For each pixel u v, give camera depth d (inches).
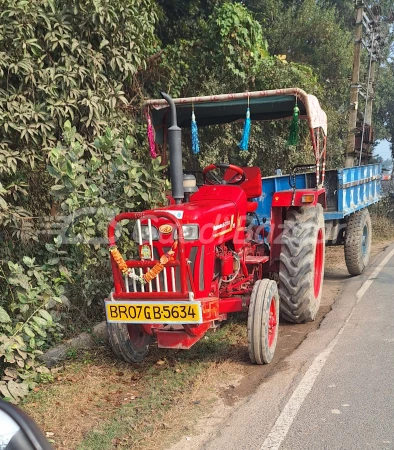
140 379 175.8
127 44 249.8
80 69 223.1
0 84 208.4
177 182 178.2
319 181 245.4
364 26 506.9
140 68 287.7
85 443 134.3
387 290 279.3
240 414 147.9
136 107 286.7
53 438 138.3
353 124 488.7
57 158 192.9
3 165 199.0
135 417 147.3
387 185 595.2
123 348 179.6
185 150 356.8
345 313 240.8
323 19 658.8
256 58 373.7
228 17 361.1
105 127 234.1
